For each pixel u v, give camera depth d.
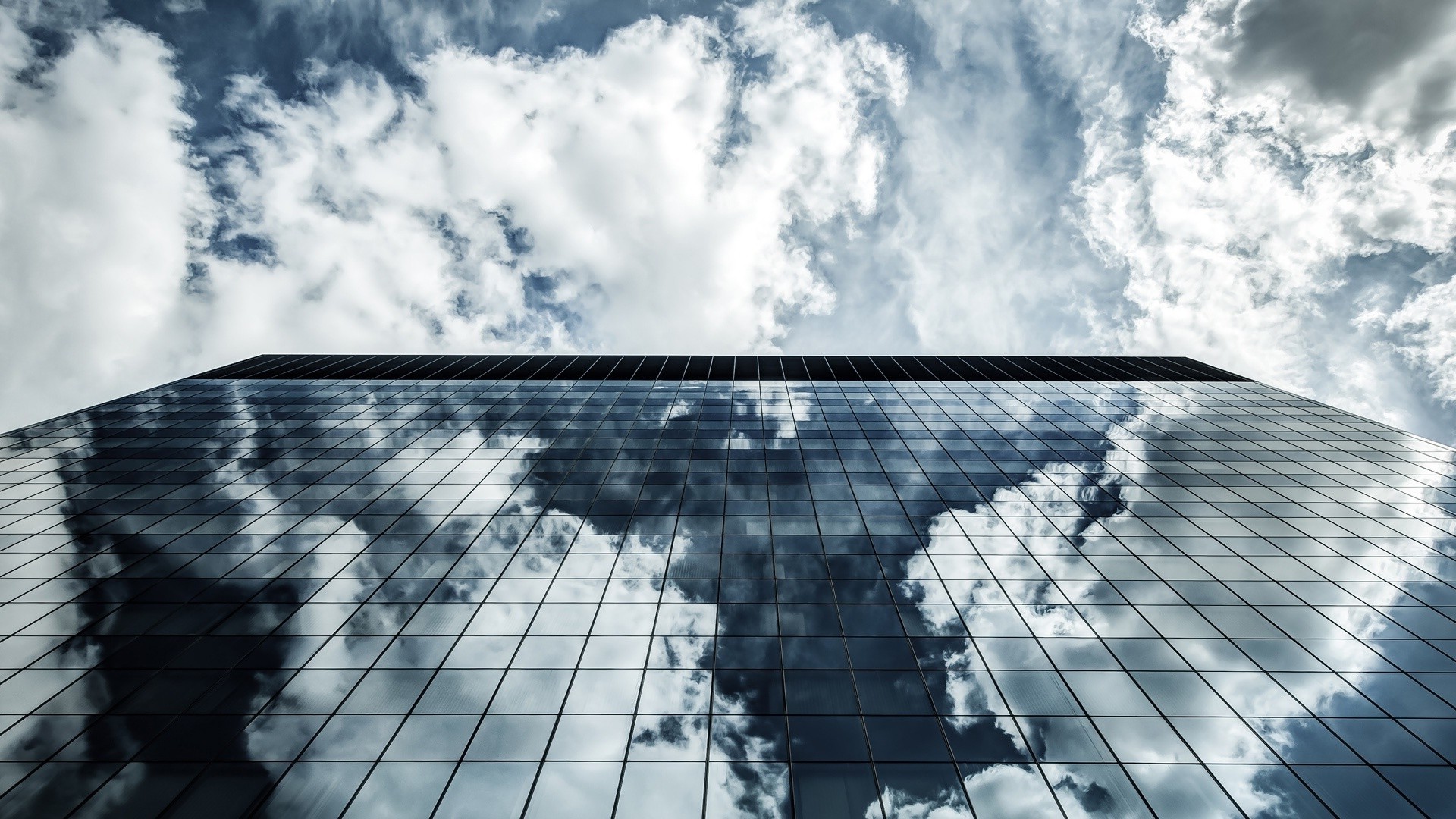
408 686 17.86
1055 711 17.11
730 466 31.42
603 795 15.03
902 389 43.38
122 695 17.47
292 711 17.03
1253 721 16.77
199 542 24.64
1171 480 29.80
